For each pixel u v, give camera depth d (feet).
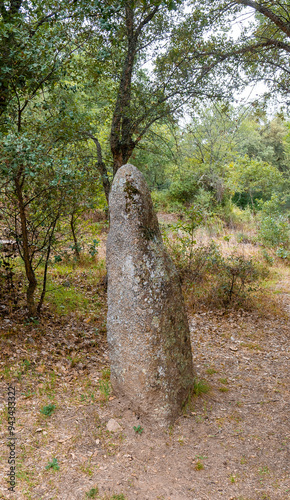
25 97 16.98
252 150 85.56
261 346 20.62
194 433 12.00
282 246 47.06
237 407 13.76
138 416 12.42
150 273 12.35
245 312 25.93
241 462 10.69
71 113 18.28
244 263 30.63
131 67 25.00
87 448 10.90
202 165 60.08
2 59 14.70
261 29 23.99
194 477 10.04
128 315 12.37
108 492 9.25
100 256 35.58
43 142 17.19
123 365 12.66
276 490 9.59
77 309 23.16
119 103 25.32
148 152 33.01
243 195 90.53
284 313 26.23
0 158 13.42
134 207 12.57
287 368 17.69
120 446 11.13
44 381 14.39
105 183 26.32
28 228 20.99
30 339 17.43
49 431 11.40
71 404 13.07
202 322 23.99
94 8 15.70
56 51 16.44
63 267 30.96
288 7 22.59
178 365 12.85
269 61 22.58
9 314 19.58
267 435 12.03
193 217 32.04
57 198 18.24
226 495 9.41
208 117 37.76
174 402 12.55
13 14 14.94
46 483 9.33
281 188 87.15
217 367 17.51
